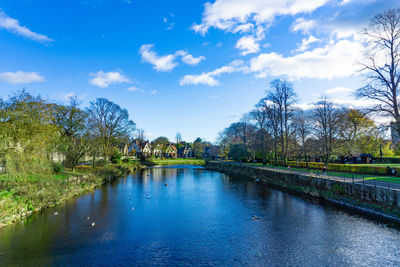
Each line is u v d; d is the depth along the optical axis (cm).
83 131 3616
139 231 1538
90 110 4688
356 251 1236
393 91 2225
